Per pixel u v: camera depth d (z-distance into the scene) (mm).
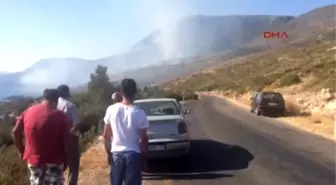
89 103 28391
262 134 19281
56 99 5633
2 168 9133
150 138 11328
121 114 5777
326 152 14039
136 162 5699
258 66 110812
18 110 23172
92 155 13758
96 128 19562
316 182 9727
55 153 5500
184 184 9719
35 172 5496
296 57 95688
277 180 9938
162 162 12414
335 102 28641
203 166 11766
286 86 54250
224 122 25891
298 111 33281
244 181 9852
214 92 93062
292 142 16547
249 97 55375
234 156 13312
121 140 5723
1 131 16375
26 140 5570
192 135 18969
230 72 125625
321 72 54000
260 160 12586
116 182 5703
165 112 12219
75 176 7512
